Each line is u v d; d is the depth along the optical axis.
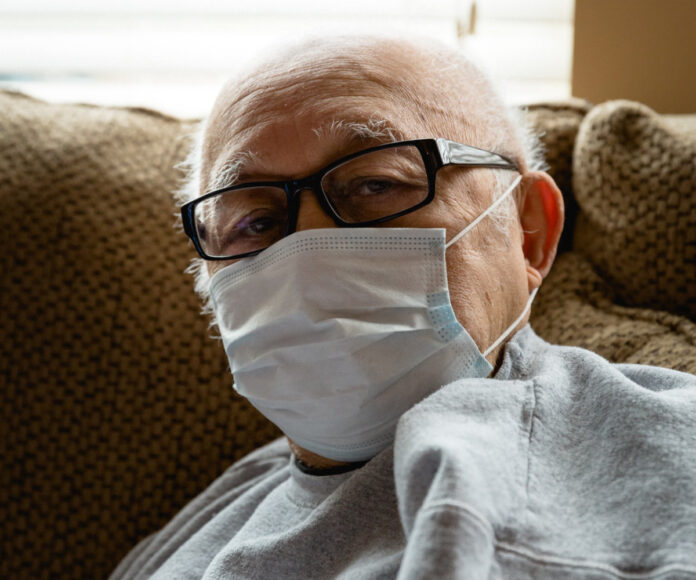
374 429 0.69
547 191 0.83
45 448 0.99
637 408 0.59
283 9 1.45
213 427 1.00
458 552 0.47
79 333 1.02
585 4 1.23
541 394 0.63
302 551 0.67
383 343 0.66
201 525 0.88
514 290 0.76
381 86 0.73
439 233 0.68
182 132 1.15
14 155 1.10
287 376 0.67
